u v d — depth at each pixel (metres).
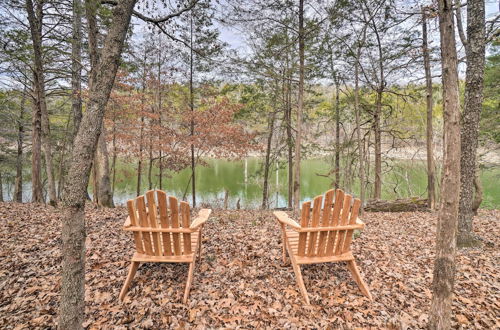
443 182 1.74
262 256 3.36
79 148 1.60
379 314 2.21
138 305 2.27
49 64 6.37
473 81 3.73
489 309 2.26
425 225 5.45
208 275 2.83
